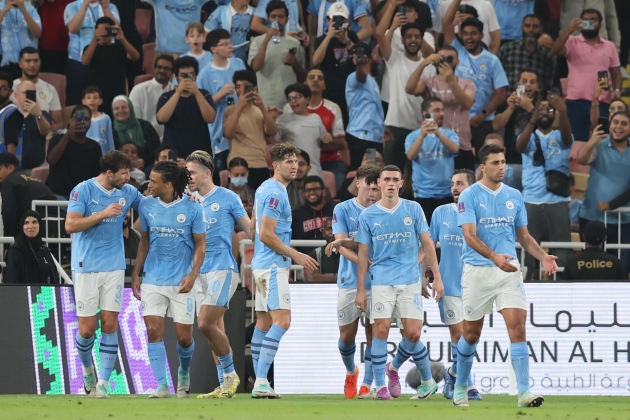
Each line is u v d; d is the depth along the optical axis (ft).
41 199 143.43
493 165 84.12
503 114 173.06
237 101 172.55
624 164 160.76
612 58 183.93
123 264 103.24
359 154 175.22
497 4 190.29
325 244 138.21
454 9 183.73
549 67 182.70
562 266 151.53
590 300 127.03
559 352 126.52
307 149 169.99
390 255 100.48
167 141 166.30
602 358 126.62
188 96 165.17
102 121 168.14
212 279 103.35
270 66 180.14
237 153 166.09
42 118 168.25
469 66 175.94
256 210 100.22
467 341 85.87
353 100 175.63
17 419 64.75
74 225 98.73
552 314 126.93
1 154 150.20
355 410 79.66
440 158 161.58
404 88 172.76
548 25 193.36
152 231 99.14
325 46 178.60
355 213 111.45
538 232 160.76
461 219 83.51
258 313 110.32
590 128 182.50
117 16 184.75
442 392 126.21
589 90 182.50
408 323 101.04
